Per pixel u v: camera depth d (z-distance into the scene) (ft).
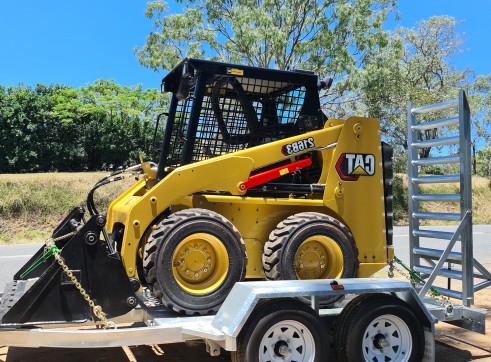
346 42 72.74
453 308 17.07
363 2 70.69
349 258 16.83
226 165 16.49
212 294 15.14
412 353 14.92
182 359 16.62
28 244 49.96
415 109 20.53
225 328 13.15
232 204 16.78
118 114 96.99
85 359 16.69
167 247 14.70
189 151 17.26
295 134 18.58
